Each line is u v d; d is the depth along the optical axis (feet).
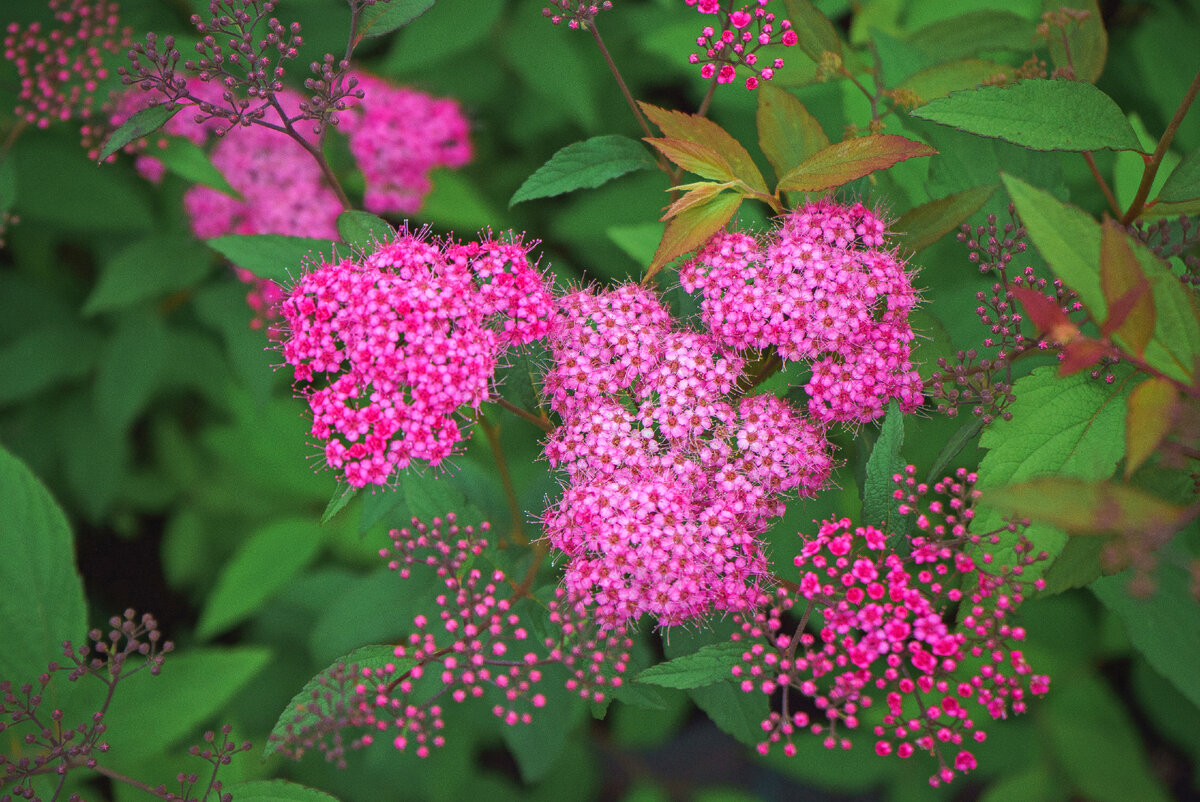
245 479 2.63
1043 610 2.34
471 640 1.98
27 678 2.08
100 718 2.02
